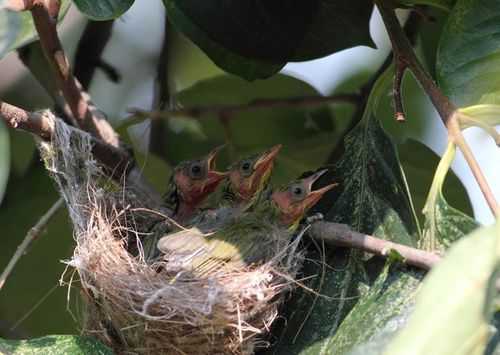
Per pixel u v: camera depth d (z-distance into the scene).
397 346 3.80
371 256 6.22
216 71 9.84
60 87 7.50
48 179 8.46
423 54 8.12
